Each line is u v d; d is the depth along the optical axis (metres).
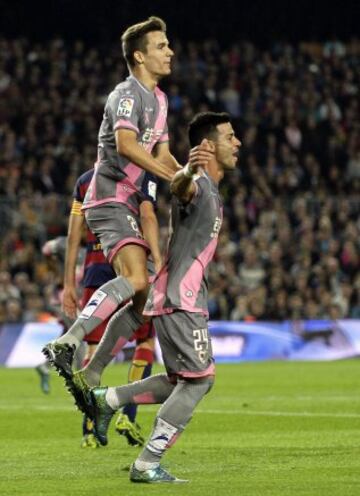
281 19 62.66
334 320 39.50
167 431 11.69
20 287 38.09
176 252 11.74
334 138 52.19
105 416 12.20
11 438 16.36
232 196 46.31
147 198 13.71
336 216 45.56
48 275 38.44
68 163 45.62
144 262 13.39
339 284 41.53
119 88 13.59
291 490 11.12
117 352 13.11
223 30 61.72
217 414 19.55
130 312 13.15
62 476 12.32
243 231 43.97
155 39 13.73
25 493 11.15
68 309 15.12
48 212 41.31
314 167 49.22
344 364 36.00
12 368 35.34
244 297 39.50
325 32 62.69
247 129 51.12
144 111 13.62
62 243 22.86
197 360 11.65
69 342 12.56
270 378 29.28
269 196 46.38
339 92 55.78
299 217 44.78
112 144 13.62
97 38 60.00
